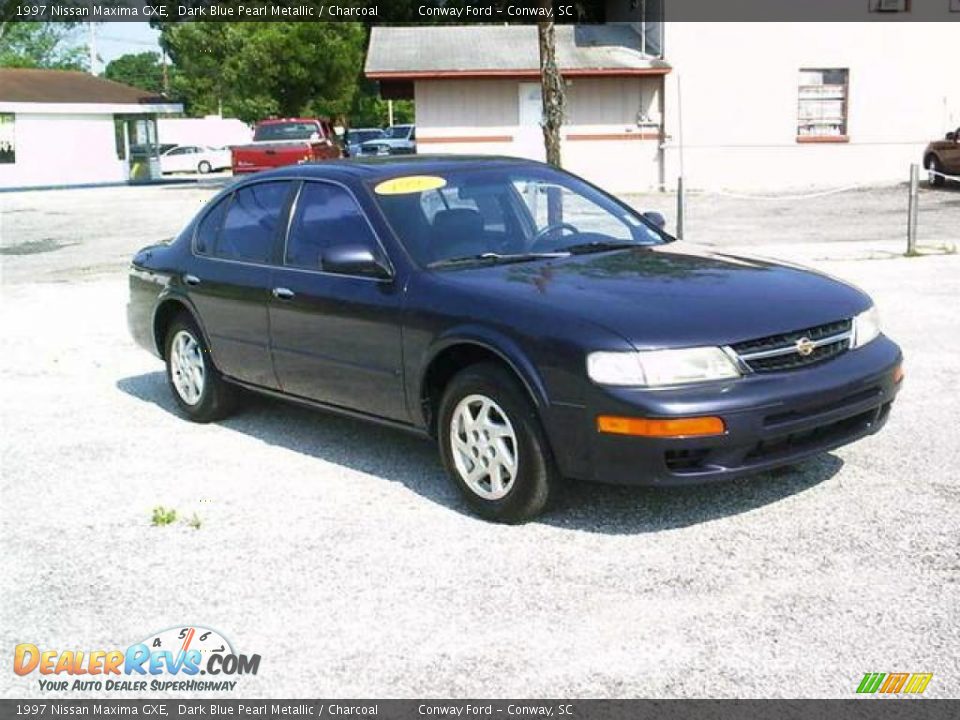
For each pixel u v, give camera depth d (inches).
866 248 588.4
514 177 248.8
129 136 1464.1
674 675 147.3
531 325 192.7
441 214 231.0
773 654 151.4
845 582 172.2
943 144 957.2
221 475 239.5
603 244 238.1
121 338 405.1
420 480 230.2
